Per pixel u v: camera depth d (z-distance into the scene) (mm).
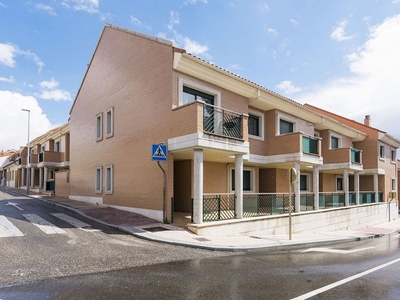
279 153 13836
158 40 10859
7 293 4164
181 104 10258
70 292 4246
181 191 12484
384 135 21922
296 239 10117
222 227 9445
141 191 11422
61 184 20562
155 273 5250
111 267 5492
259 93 12664
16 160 34094
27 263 5527
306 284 5008
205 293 4379
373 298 4426
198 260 6332
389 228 18531
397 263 7074
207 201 9547
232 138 10008
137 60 12211
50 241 7176
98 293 4230
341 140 20234
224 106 11734
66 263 5613
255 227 10688
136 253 6555
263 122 14477
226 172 13109
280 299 4242
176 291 4418
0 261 5586
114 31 14109
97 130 15555
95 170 15367
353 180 23797
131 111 12445
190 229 8961
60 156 24281
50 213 11617
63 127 22422
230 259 6637
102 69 15219
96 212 11930
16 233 7781
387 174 23891
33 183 29109
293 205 13602
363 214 19188
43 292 4227
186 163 12297
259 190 15852
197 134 8914
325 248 9172
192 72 10430
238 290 4562
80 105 17891
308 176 18297
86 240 7477
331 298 4367
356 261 7184
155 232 8594
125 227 9141
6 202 15438
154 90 11016
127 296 4152
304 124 16406
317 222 14336
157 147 9531
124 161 12742
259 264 6320
